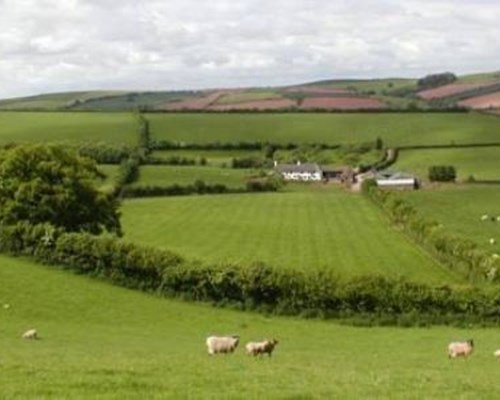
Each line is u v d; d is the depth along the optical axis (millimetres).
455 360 60188
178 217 193500
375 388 39344
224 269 92688
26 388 35531
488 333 81625
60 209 119438
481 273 112938
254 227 178375
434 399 36406
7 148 134375
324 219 191125
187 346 65812
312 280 89750
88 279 98562
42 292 90938
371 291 88250
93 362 47406
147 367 44625
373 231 171375
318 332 80812
